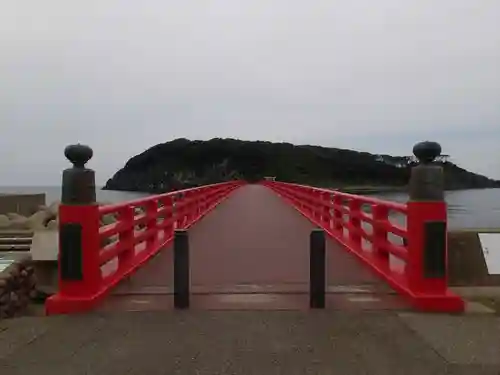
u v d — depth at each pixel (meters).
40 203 31.53
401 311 5.25
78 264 5.38
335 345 4.22
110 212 6.16
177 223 12.39
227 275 7.24
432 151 5.43
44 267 7.46
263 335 4.48
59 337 4.44
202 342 4.31
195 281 6.84
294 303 5.63
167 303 5.64
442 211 5.39
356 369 3.71
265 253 9.23
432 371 3.66
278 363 3.84
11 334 4.52
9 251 13.92
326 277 7.07
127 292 6.12
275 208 21.84
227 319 4.98
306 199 17.02
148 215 8.93
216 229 13.23
